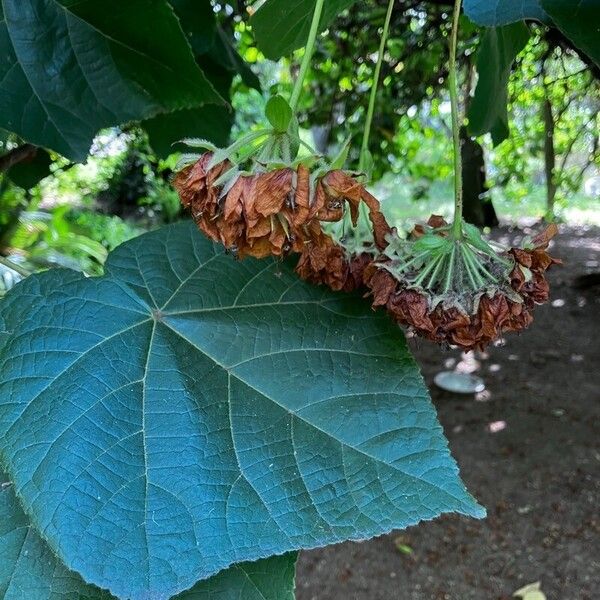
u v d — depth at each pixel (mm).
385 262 290
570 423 1508
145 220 2709
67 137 371
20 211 1699
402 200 3229
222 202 243
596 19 268
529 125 1775
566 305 2213
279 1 421
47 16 356
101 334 296
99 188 2764
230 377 296
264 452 275
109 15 354
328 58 1230
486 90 512
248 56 1166
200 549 247
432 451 273
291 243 247
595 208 3582
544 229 285
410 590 1096
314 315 313
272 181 234
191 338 304
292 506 260
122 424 275
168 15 353
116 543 243
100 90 374
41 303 295
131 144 1421
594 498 1267
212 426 281
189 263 325
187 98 382
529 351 1888
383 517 258
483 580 1108
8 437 261
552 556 1146
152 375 291
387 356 300
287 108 245
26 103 363
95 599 268
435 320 280
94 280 310
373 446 276
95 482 255
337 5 440
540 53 964
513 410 1571
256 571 282
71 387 278
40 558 270
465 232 283
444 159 2125
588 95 1271
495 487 1309
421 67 1185
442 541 1197
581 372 1748
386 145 1413
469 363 1830
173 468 266
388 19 339
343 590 1099
